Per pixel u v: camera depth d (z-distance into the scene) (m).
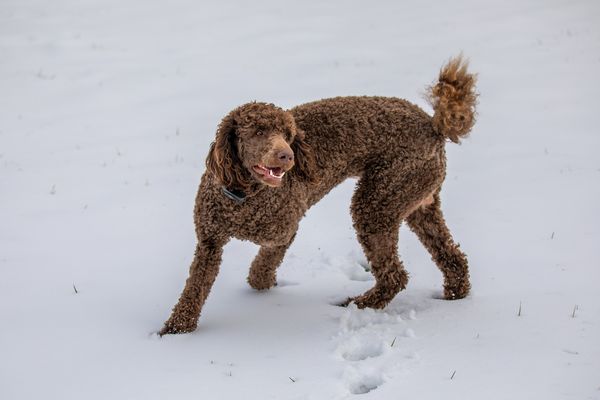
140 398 3.39
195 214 4.24
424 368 3.61
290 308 4.58
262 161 3.82
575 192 6.51
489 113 9.54
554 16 16.06
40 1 19.78
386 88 10.74
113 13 18.36
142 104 10.45
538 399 3.23
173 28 16.62
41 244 5.55
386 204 4.53
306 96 10.45
